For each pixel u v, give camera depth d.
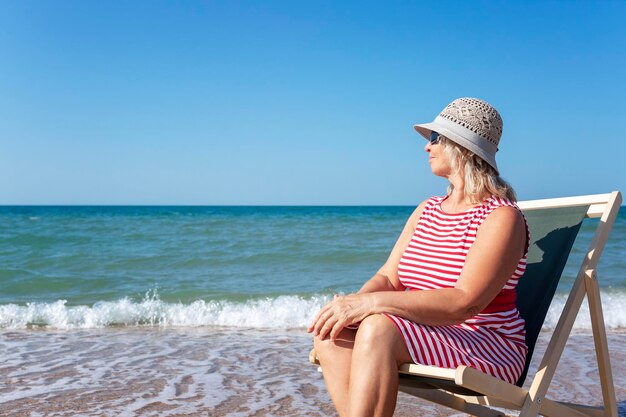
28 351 5.67
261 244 17.69
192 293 9.80
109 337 6.52
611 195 2.84
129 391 4.23
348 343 2.54
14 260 13.87
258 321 7.51
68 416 3.67
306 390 4.30
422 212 3.00
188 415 3.70
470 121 2.72
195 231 23.28
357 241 18.69
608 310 8.00
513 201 2.73
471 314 2.51
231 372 4.84
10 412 3.73
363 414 2.30
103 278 11.35
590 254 2.72
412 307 2.45
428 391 2.95
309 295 9.38
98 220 33.94
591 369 4.97
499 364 2.50
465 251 2.65
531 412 2.47
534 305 2.86
